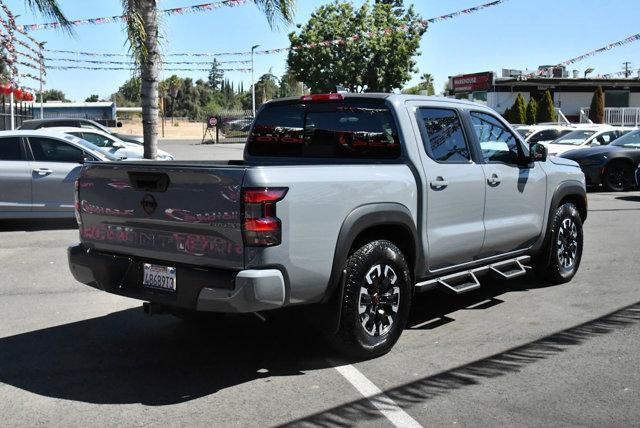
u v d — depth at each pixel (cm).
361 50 3644
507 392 436
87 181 507
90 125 2159
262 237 419
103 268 498
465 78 4256
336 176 463
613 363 488
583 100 4159
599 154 1680
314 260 447
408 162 530
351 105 562
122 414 407
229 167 429
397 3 3744
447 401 423
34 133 1115
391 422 393
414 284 543
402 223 510
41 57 2275
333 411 409
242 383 458
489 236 607
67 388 449
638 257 873
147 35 1343
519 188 646
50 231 1114
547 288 721
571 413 403
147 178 462
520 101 3825
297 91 7325
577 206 768
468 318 612
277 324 596
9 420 399
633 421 392
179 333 573
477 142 605
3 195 1084
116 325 596
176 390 445
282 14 1340
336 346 486
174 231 454
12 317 620
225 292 424
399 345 536
